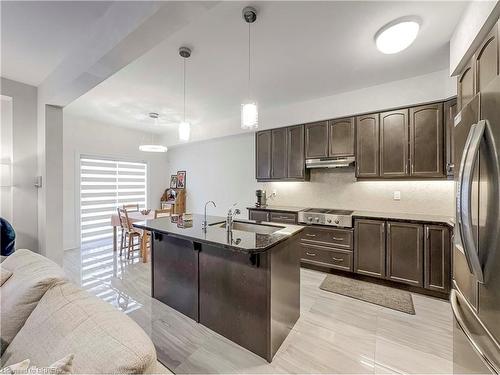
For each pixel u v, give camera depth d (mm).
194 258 2250
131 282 3070
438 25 1954
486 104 1086
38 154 3105
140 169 5891
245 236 1922
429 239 2648
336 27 1997
